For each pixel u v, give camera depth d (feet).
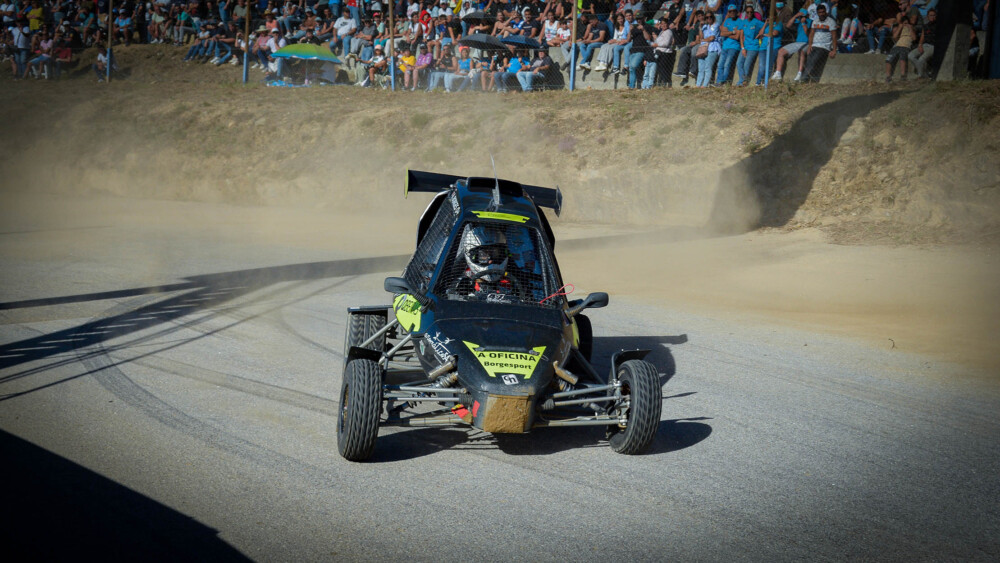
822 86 62.49
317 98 83.35
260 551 14.56
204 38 101.30
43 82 100.78
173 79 98.73
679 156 59.21
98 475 17.48
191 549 14.52
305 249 49.88
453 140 69.15
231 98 86.63
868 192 51.93
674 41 68.85
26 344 27.84
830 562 14.83
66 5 109.91
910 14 60.03
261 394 23.34
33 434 19.72
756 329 32.48
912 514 16.87
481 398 17.63
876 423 22.36
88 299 34.91
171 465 18.15
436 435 20.62
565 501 16.99
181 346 28.19
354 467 18.38
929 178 49.83
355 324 24.22
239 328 30.99
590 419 19.06
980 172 48.34
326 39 92.94
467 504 16.70
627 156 61.16
